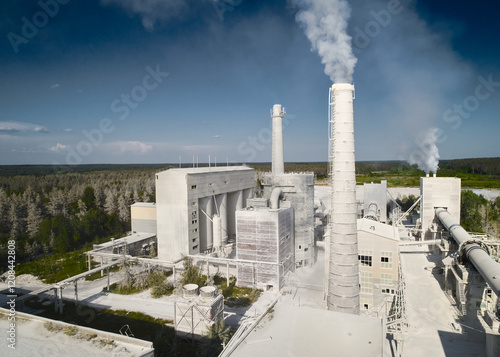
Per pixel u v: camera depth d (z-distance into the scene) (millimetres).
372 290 44125
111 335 25688
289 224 60844
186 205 62500
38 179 172625
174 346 37844
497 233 87438
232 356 21344
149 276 57625
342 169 33344
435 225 69062
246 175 88688
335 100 33500
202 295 39812
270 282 54312
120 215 106438
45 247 79312
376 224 49625
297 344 22641
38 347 24609
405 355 33750
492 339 31906
